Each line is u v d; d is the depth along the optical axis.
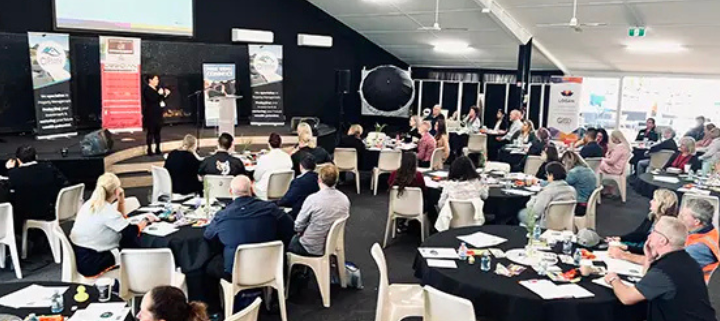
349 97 14.12
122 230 3.81
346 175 9.52
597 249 3.73
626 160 8.30
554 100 12.09
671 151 8.41
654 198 3.94
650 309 2.77
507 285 3.05
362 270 5.18
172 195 5.37
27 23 9.12
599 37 9.83
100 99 10.27
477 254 3.55
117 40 9.72
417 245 5.97
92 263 3.75
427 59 14.12
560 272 3.23
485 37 11.25
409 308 3.38
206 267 3.92
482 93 13.74
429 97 14.66
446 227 4.87
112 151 8.12
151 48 10.77
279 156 6.31
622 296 2.83
